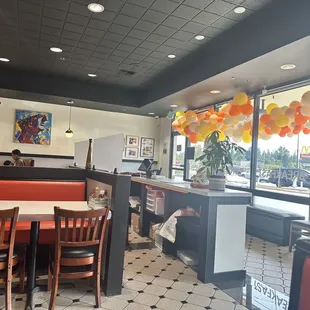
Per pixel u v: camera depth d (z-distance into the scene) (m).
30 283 2.67
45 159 9.04
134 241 4.69
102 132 9.71
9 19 4.14
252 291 3.04
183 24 4.09
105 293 2.79
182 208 4.25
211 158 3.69
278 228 4.97
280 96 5.61
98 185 3.53
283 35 3.55
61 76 6.96
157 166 10.41
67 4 3.69
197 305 2.70
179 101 7.10
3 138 8.56
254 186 6.05
